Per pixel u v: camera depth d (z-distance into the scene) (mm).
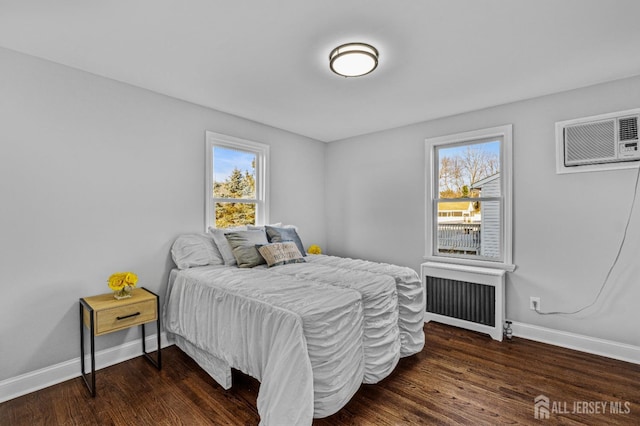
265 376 1695
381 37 1938
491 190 3285
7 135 2055
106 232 2496
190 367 2439
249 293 2023
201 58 2205
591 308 2689
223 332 2107
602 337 2641
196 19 1758
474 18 1744
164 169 2855
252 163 3713
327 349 1738
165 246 2859
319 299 1894
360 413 1866
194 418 1833
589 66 2326
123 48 2072
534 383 2193
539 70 2391
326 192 4680
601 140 2617
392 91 2797
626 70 2393
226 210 3428
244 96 2910
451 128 3479
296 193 4230
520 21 1771
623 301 2553
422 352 2695
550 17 1732
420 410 1895
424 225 3703
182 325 2547
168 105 2883
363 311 2098
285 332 1676
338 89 2754
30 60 2146
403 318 2525
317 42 2000
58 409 1920
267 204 3795
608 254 2613
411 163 3805
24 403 1982
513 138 3068
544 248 2908
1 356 2029
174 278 2756
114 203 2541
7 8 1643
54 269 2242
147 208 2742
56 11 1679
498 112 3156
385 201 4051
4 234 2043
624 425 1757
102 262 2475
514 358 2574
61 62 2252
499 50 2096
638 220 2486
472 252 3412
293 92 2814
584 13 1694
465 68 2357
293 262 2955
